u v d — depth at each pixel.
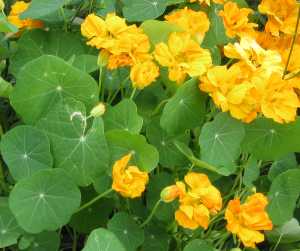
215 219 0.72
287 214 0.74
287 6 0.78
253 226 0.61
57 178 0.61
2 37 0.77
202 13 0.73
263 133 0.71
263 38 0.80
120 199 0.71
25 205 0.61
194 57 0.67
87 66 0.72
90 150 0.62
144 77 0.64
